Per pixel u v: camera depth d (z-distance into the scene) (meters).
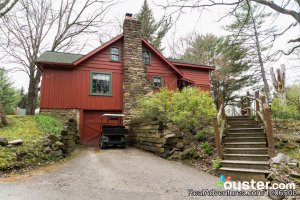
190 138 9.31
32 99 17.55
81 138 14.13
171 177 6.20
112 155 9.36
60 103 14.11
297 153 7.22
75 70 14.72
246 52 18.97
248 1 7.42
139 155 9.39
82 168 7.09
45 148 8.10
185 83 18.98
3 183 5.51
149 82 15.46
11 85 27.61
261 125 8.93
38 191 4.93
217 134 7.57
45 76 14.16
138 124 11.88
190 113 9.17
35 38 18.31
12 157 6.87
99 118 14.95
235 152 7.60
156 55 17.14
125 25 15.74
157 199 4.54
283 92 13.35
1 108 9.88
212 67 20.58
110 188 5.19
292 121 10.55
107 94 15.26
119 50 16.06
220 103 9.46
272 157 6.86
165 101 10.13
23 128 9.72
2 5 11.16
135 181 5.75
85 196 4.65
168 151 8.93
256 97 9.54
